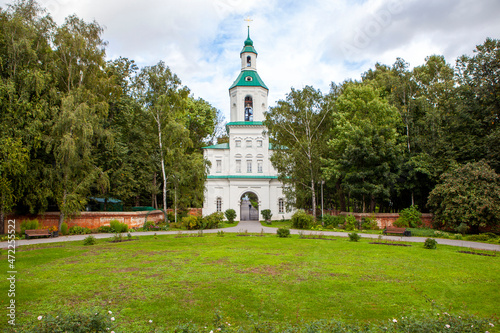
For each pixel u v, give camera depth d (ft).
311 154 118.01
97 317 20.29
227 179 156.04
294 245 65.46
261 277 38.81
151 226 104.22
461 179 89.81
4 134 77.15
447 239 81.00
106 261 48.42
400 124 118.42
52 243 69.77
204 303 29.71
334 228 103.35
